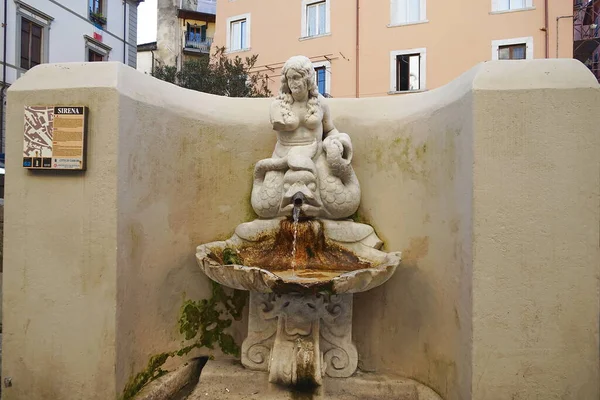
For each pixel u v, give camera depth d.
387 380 3.07
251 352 3.23
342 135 3.22
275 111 3.18
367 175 3.39
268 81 14.08
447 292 2.78
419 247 3.08
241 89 10.97
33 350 2.68
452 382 2.70
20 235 2.70
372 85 12.79
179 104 3.24
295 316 3.03
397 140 3.28
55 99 2.67
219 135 3.48
